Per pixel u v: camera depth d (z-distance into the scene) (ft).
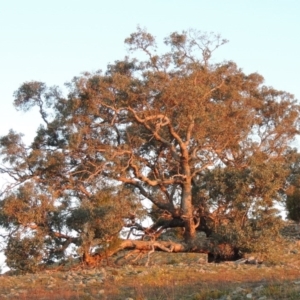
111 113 128.67
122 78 122.83
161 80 124.06
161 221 129.29
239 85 150.92
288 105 165.27
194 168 129.70
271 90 166.09
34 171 128.06
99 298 67.10
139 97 124.06
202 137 124.77
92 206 111.86
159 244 119.96
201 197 120.78
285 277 75.77
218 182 116.67
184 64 132.05
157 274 86.33
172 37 133.18
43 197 112.57
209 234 125.18
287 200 143.43
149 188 131.64
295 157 155.43
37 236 109.70
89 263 112.37
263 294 58.34
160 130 130.11
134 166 125.08
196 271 90.84
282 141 162.81
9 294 73.92
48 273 100.99
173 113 124.98
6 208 110.42
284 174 119.14
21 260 109.29
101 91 123.54
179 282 77.15
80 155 128.16
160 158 134.51
